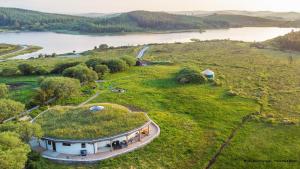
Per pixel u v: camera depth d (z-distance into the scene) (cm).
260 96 9250
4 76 12656
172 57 16938
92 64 12862
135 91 9925
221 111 8019
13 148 4831
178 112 8025
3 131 5572
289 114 7831
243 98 9081
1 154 4531
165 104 8662
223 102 8738
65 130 6006
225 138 6544
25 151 4900
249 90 9969
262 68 13312
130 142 6200
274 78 11556
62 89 8825
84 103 8806
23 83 11269
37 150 5975
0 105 6856
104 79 11700
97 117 6384
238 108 8231
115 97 9325
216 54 17262
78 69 10906
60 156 5775
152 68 13488
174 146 6191
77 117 6425
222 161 5728
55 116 6538
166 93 9675
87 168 5475
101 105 6988
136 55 18850
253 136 6619
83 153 5794
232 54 17075
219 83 10512
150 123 7144
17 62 17425
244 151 6034
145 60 15988
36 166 5231
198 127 7069
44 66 14188
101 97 9331
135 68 13575
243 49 18725
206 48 19788
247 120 7462
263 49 18650
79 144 5791
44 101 8669
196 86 10406
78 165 5566
